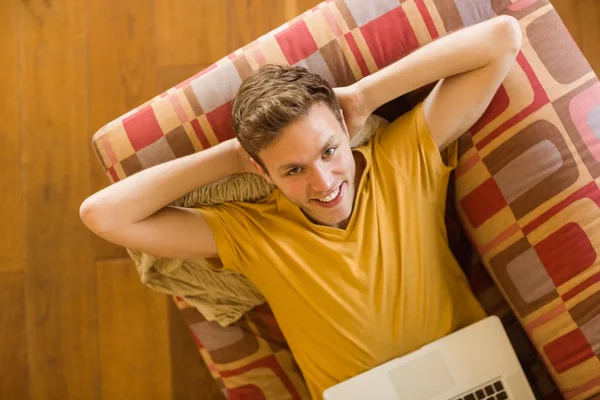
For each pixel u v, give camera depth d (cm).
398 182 105
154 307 153
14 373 155
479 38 95
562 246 103
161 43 154
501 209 108
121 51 155
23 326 155
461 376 105
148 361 153
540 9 104
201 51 154
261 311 128
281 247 106
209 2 154
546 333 108
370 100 100
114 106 155
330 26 108
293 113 85
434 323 108
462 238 127
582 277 103
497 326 107
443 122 101
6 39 157
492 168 107
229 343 125
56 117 156
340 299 106
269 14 153
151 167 104
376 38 107
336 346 107
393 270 106
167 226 102
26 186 156
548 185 103
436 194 107
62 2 156
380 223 105
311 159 89
